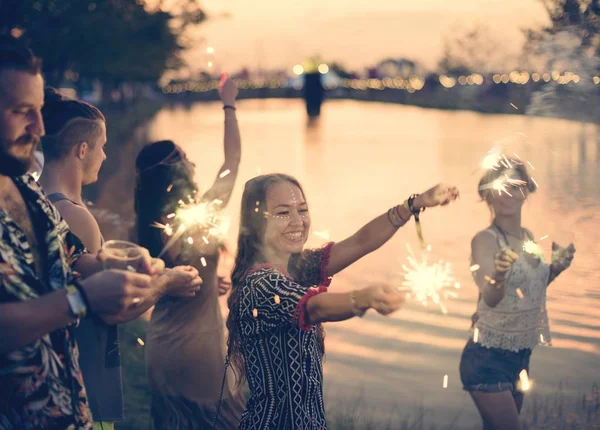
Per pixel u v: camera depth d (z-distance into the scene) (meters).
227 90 4.49
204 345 3.91
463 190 15.95
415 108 66.50
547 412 4.64
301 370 2.86
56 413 2.32
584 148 19.45
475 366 3.97
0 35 2.23
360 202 15.27
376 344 6.56
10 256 2.25
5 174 2.27
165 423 3.95
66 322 2.20
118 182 18.55
